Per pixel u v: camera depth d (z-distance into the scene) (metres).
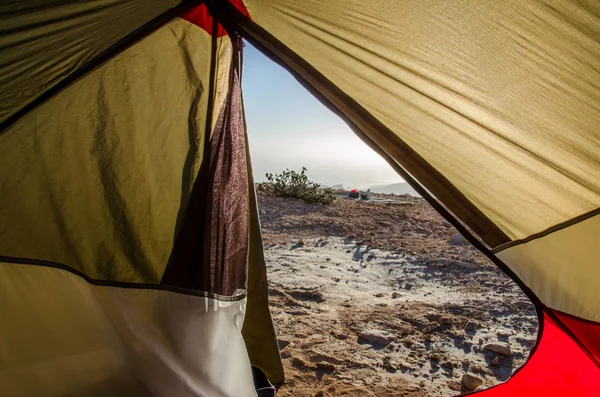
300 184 12.62
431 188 2.41
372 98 2.25
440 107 2.11
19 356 2.19
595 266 2.19
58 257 2.28
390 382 3.14
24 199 2.24
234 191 2.73
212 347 2.32
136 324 2.31
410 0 1.79
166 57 2.46
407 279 5.82
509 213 2.28
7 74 2.03
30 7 1.90
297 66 2.30
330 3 1.91
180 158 2.57
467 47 1.86
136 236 2.42
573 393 2.45
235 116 2.79
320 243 7.75
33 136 2.23
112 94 2.38
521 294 5.11
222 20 2.29
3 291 2.19
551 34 1.70
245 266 2.77
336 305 4.73
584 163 1.97
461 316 4.43
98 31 2.06
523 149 2.04
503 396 2.56
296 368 3.31
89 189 2.37
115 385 2.28
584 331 2.34
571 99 1.83
